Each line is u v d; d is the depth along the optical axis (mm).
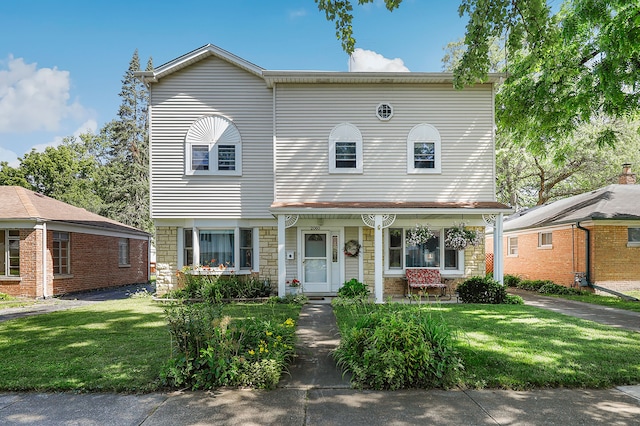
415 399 4105
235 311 8914
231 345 4625
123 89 39125
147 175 36500
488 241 22875
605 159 20875
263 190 12359
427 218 12281
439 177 12000
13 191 15461
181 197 12219
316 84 12078
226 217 12250
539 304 11062
